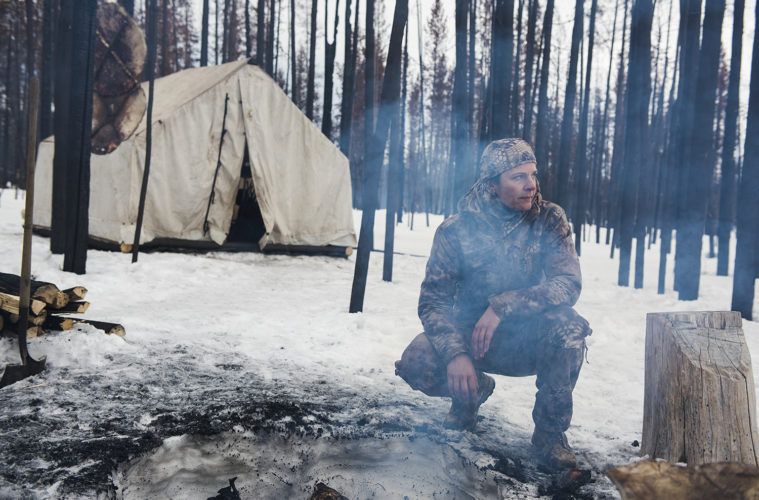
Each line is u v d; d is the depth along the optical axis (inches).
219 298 251.9
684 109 321.1
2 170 919.0
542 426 91.8
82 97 262.1
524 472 90.8
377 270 389.4
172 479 96.3
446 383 93.7
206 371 138.4
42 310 145.6
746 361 80.6
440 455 100.5
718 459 78.7
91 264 306.3
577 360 86.9
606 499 83.0
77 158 268.8
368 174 221.1
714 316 84.5
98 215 370.6
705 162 289.6
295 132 432.8
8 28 803.4
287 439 104.4
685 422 81.8
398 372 97.2
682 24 401.7
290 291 284.0
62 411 107.0
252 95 407.2
